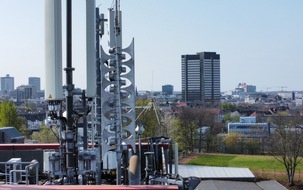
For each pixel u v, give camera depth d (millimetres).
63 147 10711
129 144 11102
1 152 14086
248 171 40156
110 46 10875
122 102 10906
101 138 11383
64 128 10859
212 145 76250
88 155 10570
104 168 12156
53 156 10617
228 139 76438
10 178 10547
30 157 13945
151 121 45531
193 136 76188
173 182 9711
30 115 110562
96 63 12438
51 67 10836
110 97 10797
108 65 10875
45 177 12062
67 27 10703
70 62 10695
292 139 49125
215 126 89875
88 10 11375
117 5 11031
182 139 71625
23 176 12352
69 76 10656
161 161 12867
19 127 74875
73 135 10484
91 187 8000
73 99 11250
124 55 10844
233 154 71062
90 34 11320
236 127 111125
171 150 13289
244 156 66125
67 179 10344
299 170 49406
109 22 11078
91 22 11359
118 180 10617
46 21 10898
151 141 13289
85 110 11117
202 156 67625
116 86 10719
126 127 10984
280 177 47188
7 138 48781
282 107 186375
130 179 9023
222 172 39156
